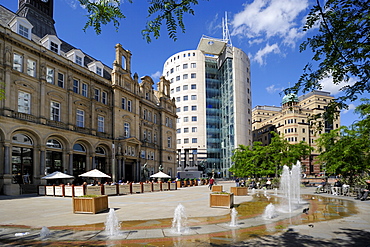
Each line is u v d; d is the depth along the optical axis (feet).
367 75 18.74
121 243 27.09
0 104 85.76
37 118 98.58
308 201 66.18
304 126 312.09
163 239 28.58
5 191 83.51
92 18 16.98
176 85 310.24
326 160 94.43
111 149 135.03
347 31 16.97
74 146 117.19
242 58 297.53
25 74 94.79
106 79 138.72
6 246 26.55
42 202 65.41
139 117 166.61
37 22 118.21
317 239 28.40
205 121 299.17
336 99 20.63
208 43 299.99
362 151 76.28
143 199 73.61
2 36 87.81
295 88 19.88
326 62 18.67
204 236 29.89
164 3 15.11
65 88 113.19
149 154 176.55
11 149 87.35
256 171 121.29
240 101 283.79
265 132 366.84
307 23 17.66
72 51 122.72
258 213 46.65
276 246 25.70
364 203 61.72
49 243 27.40
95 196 47.26
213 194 54.49
